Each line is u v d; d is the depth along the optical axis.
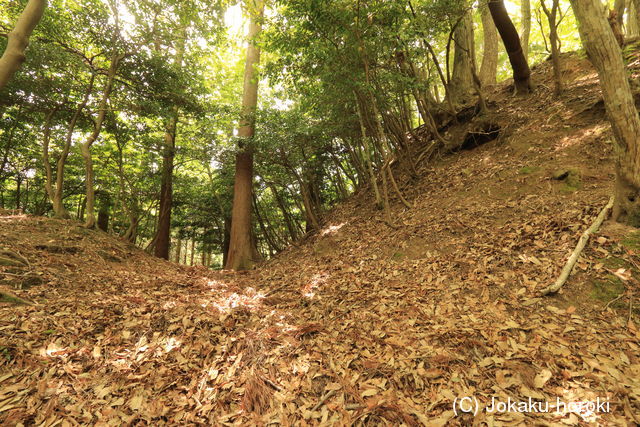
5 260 4.20
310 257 7.56
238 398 2.38
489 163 6.49
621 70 3.06
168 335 3.17
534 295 3.15
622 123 3.14
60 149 10.78
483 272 3.78
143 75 8.57
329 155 11.26
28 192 12.44
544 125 6.37
